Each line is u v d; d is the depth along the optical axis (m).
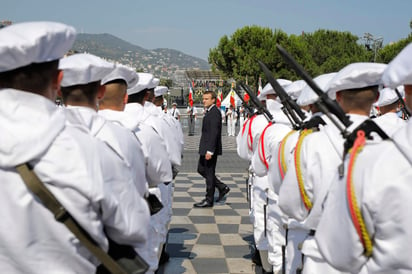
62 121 1.70
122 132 2.25
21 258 1.61
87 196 1.64
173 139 4.60
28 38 1.62
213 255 5.51
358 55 46.06
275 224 4.43
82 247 1.71
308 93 3.43
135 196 1.86
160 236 4.56
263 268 4.93
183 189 9.39
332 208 1.89
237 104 28.16
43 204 1.63
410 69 1.65
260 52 39.28
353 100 2.39
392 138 1.70
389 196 1.62
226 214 7.42
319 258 2.37
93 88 2.22
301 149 2.52
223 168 12.20
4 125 1.61
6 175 1.62
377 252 1.72
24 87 1.68
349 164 1.80
